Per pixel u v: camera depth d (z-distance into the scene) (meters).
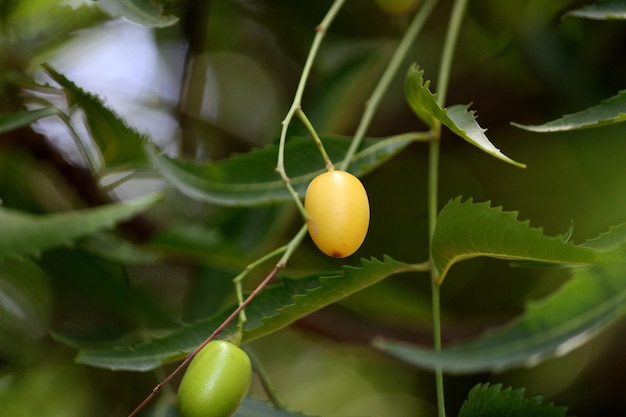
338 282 0.42
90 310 0.51
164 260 0.52
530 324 0.46
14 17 0.50
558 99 0.56
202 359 0.40
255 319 0.43
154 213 0.54
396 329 0.54
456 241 0.41
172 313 0.52
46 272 0.51
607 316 0.45
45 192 0.51
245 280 0.53
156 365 0.43
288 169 0.46
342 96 0.52
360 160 0.46
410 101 0.44
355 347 0.54
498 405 0.41
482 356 0.46
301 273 0.54
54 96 0.50
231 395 0.40
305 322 0.53
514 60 0.56
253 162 0.46
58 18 0.51
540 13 0.56
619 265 0.45
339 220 0.40
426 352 0.46
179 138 0.55
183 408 0.40
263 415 0.44
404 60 0.56
